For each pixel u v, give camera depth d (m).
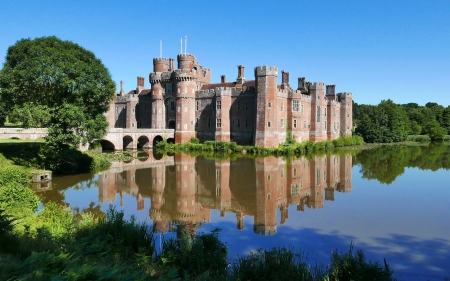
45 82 29.83
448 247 14.93
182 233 14.48
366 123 91.50
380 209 21.67
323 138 71.62
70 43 32.69
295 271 10.79
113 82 34.47
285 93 63.28
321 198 25.09
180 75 66.19
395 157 51.88
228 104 63.53
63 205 21.97
